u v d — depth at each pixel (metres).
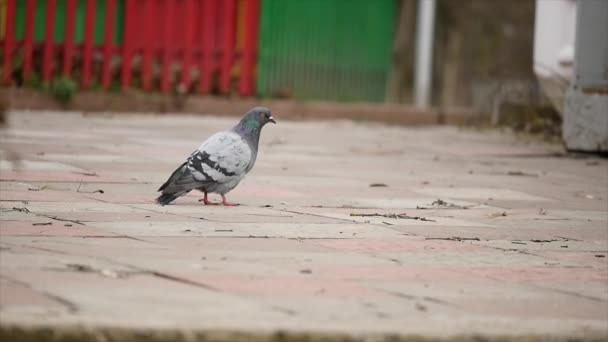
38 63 26.80
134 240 9.80
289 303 7.58
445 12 37.00
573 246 10.70
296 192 13.98
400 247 10.14
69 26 26.70
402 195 14.12
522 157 20.03
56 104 25.97
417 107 30.62
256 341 6.61
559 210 13.33
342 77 30.94
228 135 12.07
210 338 6.55
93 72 27.50
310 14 29.67
